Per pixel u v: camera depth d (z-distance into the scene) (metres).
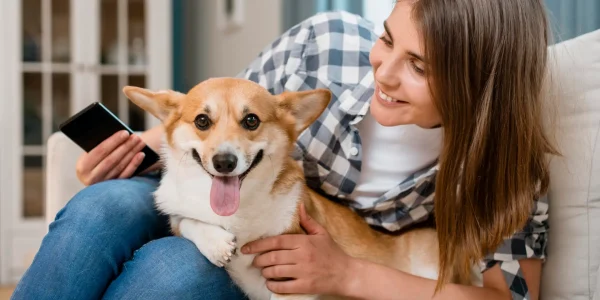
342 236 1.59
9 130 3.41
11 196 3.45
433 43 1.25
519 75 1.31
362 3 2.63
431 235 1.72
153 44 3.60
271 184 1.41
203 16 4.30
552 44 1.54
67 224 1.37
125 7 3.56
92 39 3.51
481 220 1.38
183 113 1.44
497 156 1.34
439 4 1.26
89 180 1.60
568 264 1.48
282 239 1.37
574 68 1.53
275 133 1.44
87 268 1.34
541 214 1.46
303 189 1.50
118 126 1.59
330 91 1.46
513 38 1.29
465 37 1.26
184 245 1.36
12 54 3.39
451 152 1.34
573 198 1.49
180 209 1.42
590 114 1.49
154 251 1.35
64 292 1.31
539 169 1.40
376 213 1.67
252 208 1.39
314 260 1.36
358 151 1.56
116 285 1.33
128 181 1.57
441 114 1.32
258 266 1.37
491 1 1.28
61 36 3.49
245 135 1.38
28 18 3.43
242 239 1.40
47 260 1.33
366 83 1.60
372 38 1.76
